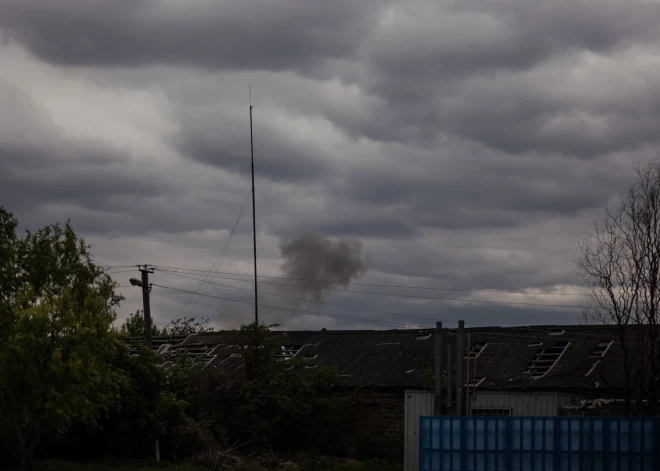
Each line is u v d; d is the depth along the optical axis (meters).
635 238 25.97
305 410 36.78
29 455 26.50
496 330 41.81
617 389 33.31
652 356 25.28
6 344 26.02
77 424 31.62
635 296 25.78
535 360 37.91
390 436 38.34
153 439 32.94
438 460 22.02
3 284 28.00
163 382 35.03
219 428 36.25
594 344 37.72
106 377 28.09
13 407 26.06
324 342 45.41
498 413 27.20
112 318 28.22
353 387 39.50
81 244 28.86
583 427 21.59
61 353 26.64
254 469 32.03
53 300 26.94
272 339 38.41
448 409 26.98
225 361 44.00
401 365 40.41
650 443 21.47
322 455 36.81
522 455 21.66
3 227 29.97
